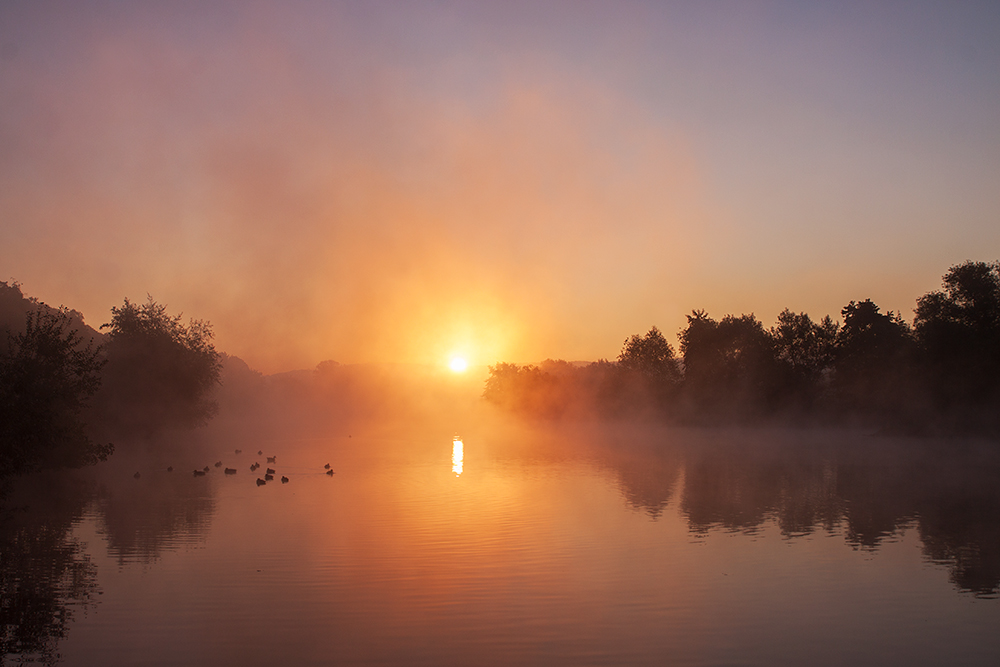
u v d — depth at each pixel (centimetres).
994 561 2053
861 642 1394
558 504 3127
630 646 1369
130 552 2155
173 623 1495
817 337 10362
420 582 1808
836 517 2798
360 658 1309
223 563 2009
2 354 2908
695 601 1655
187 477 4309
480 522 2659
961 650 1356
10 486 3144
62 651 1339
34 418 2811
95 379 3142
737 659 1310
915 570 1941
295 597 1686
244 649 1352
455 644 1378
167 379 7456
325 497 3378
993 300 7525
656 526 2580
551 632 1447
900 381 8131
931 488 3744
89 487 3788
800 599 1677
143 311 7575
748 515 2839
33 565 1995
